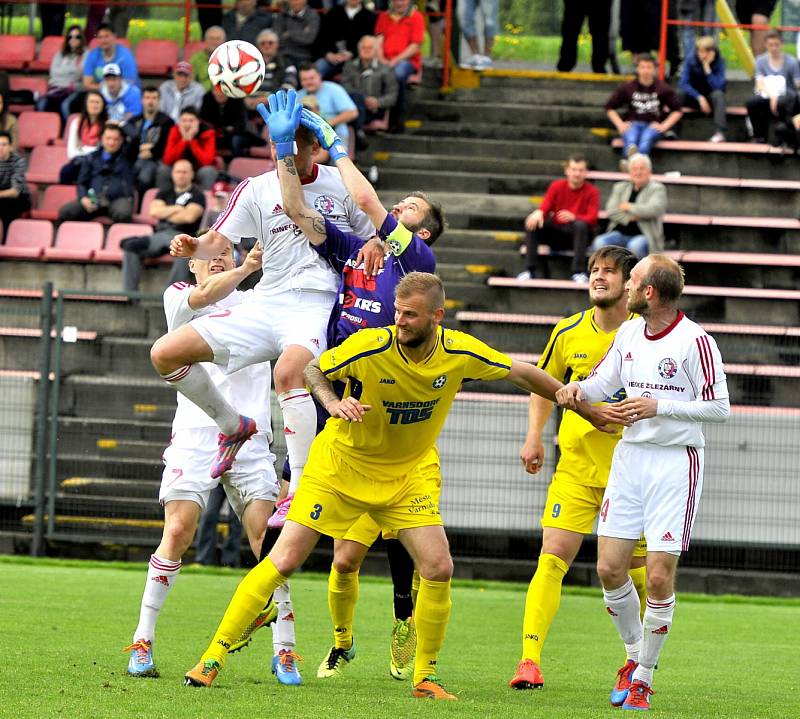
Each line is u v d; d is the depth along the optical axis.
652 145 59.66
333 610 23.23
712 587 43.56
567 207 53.28
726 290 52.84
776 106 59.88
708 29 65.19
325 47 63.47
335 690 21.00
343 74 62.31
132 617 30.09
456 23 68.56
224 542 44.22
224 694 19.50
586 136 63.22
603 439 23.14
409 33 63.72
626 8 66.38
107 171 57.03
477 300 53.12
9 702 17.97
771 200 58.00
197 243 21.98
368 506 20.23
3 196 56.44
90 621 29.03
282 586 21.95
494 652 27.86
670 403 20.22
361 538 22.69
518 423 44.31
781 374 46.78
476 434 44.34
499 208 58.34
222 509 44.44
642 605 24.70
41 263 55.06
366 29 63.41
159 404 46.25
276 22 63.47
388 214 21.17
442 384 19.52
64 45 66.44
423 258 21.52
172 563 21.64
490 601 38.31
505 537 44.69
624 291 23.41
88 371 46.38
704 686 23.78
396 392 19.28
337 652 23.44
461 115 64.75
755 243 56.66
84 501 45.31
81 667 21.88
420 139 62.31
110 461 45.56
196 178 55.34
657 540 20.39
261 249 22.22
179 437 22.23
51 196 59.09
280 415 44.09
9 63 70.00
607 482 22.31
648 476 20.64
